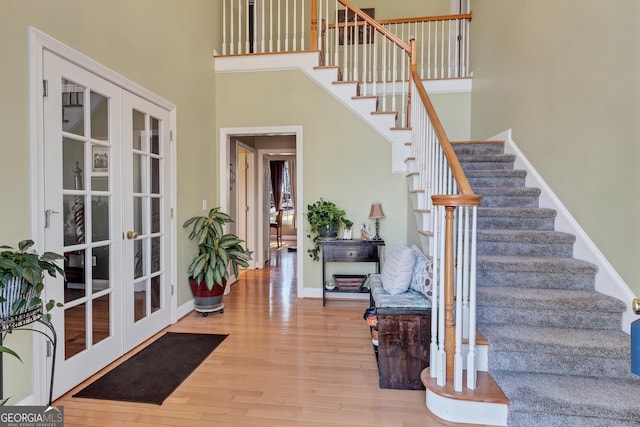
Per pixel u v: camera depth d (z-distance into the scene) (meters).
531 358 2.03
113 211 2.49
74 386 2.14
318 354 2.67
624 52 2.21
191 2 3.65
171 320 3.28
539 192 3.25
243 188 5.75
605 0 2.38
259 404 2.01
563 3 2.88
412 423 1.85
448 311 1.92
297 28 5.43
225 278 3.64
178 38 3.38
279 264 6.48
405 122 4.70
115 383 2.21
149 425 1.81
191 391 2.14
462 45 5.10
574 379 1.95
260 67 4.18
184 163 3.50
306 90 4.15
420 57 5.40
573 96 2.76
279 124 4.19
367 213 4.12
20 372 1.79
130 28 2.65
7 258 1.35
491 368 2.06
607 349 1.96
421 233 2.98
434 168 2.78
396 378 2.19
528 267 2.54
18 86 1.76
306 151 4.18
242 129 4.23
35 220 1.85
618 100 2.26
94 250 2.34
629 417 1.66
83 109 2.21
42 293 1.91
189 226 3.61
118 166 2.54
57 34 1.99
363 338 2.98
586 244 2.58
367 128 4.10
